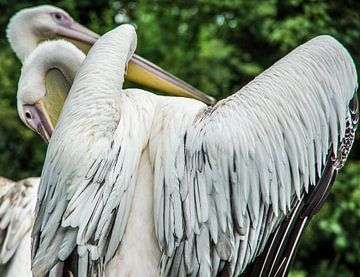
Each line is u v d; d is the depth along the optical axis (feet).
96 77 23.00
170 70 69.00
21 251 29.84
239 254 23.73
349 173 58.49
